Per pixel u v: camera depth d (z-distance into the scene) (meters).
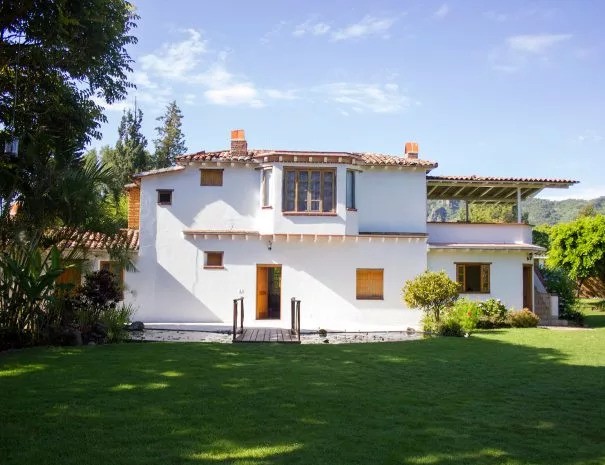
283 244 22.91
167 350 12.97
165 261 22.59
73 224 14.06
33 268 13.68
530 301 24.41
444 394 8.80
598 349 14.55
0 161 13.82
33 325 13.55
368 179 23.91
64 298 14.94
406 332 19.70
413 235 22.94
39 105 16.45
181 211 22.84
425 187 23.98
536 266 27.14
